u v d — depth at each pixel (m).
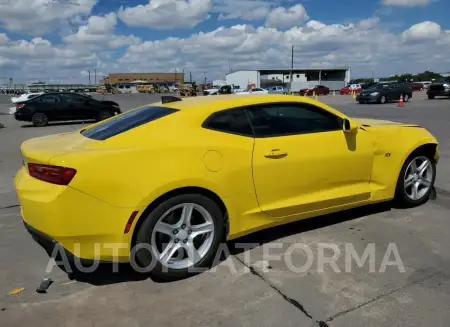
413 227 4.22
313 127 3.91
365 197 4.26
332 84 83.88
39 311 2.86
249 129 3.56
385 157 4.34
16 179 3.38
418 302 2.87
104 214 2.94
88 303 2.96
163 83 120.31
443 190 5.48
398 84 27.31
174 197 3.14
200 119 3.39
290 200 3.76
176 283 3.23
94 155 2.93
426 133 4.72
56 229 2.87
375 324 2.63
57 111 17.52
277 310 2.82
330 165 3.92
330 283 3.15
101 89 91.00
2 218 4.84
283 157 3.63
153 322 2.72
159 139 3.20
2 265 3.58
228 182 3.36
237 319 2.73
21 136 13.50
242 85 88.19
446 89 28.12
